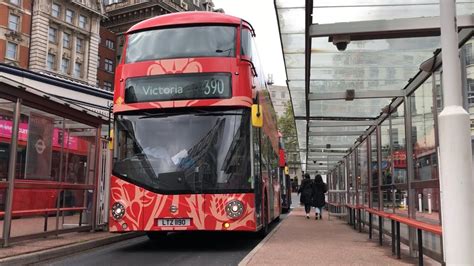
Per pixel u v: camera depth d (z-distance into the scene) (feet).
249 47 34.91
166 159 32.60
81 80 215.51
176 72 33.45
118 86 34.35
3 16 179.93
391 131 32.27
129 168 32.76
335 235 42.96
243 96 33.09
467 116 16.55
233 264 28.07
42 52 192.95
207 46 33.94
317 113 45.78
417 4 25.32
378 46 30.35
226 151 32.45
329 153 70.85
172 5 262.26
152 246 37.96
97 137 43.50
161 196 31.99
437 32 24.35
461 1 24.50
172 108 33.19
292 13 25.02
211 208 31.68
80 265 27.84
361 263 25.91
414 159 26.89
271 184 48.70
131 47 35.04
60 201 39.04
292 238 39.65
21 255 27.96
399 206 30.32
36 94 32.89
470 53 20.07
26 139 33.47
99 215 44.52
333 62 33.68
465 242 15.98
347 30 24.40
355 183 51.11
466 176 16.21
